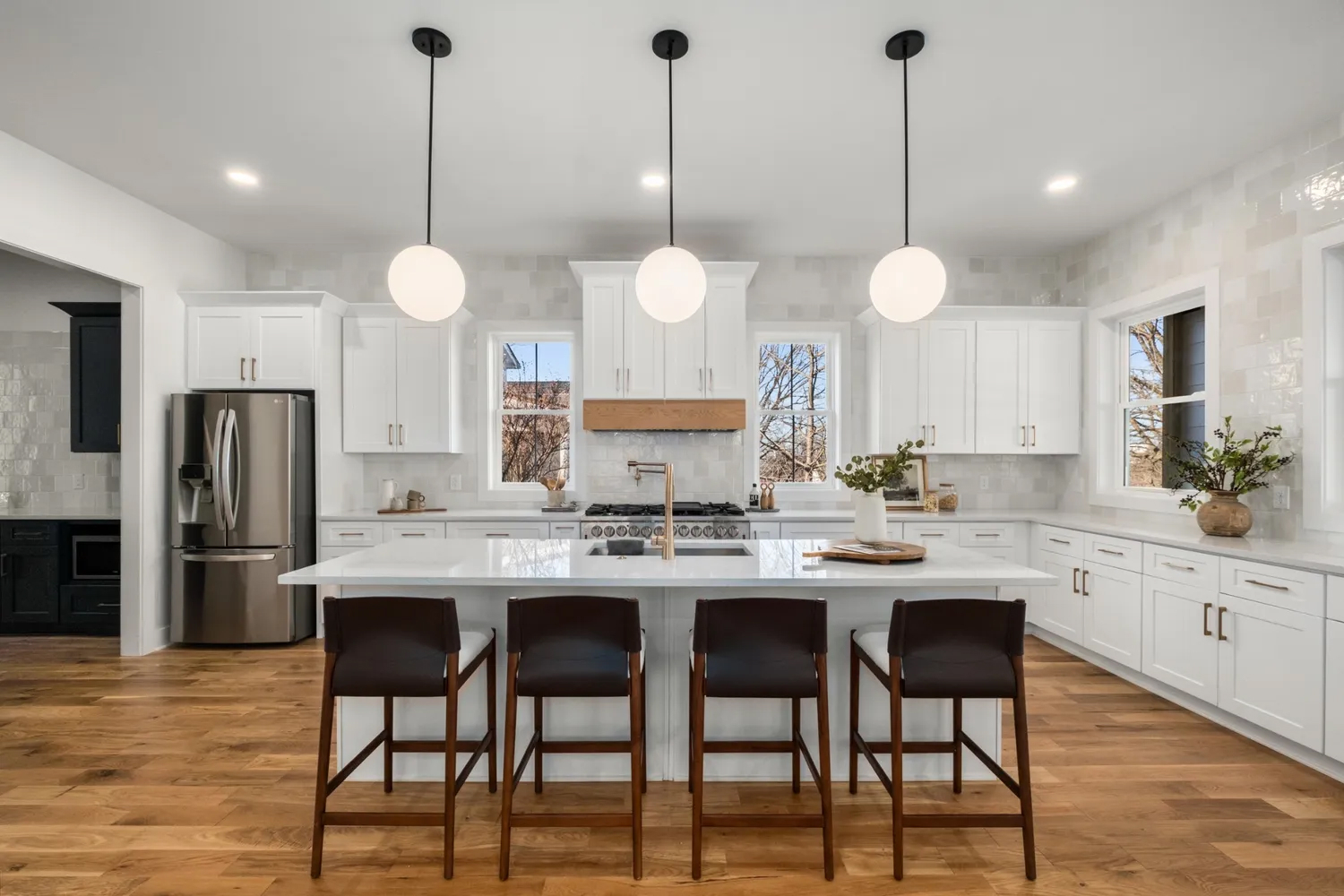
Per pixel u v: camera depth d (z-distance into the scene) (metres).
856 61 2.51
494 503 4.93
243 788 2.37
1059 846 2.03
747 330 4.89
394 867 1.93
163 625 4.08
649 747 2.44
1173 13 2.23
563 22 2.28
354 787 2.39
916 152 3.26
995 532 4.39
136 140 3.13
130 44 2.39
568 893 1.82
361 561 2.47
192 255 4.31
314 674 3.58
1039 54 2.46
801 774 2.45
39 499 4.77
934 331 4.59
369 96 2.75
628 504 4.81
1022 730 1.89
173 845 2.03
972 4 2.19
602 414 4.42
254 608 4.08
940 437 4.59
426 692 1.91
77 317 4.40
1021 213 4.07
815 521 4.30
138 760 2.58
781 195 3.80
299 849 2.01
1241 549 2.76
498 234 4.46
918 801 2.29
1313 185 2.95
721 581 2.12
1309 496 2.93
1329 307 2.89
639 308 4.42
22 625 4.40
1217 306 3.46
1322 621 2.41
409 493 4.71
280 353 4.31
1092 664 3.80
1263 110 2.84
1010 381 4.60
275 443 4.12
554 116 2.93
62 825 2.13
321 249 4.81
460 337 4.83
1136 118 2.93
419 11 2.22
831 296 4.93
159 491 4.04
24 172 3.16
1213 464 3.29
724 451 4.90
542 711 2.43
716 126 3.02
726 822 1.88
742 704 2.43
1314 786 2.39
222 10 2.21
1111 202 3.89
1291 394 3.03
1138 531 3.43
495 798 2.31
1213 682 2.89
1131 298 4.14
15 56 2.45
